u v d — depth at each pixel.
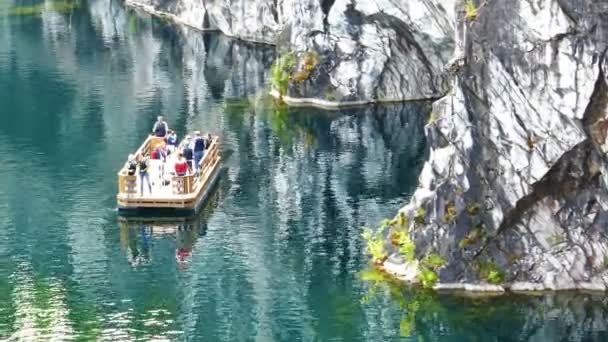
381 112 84.25
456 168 50.72
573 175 49.47
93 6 136.50
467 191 50.59
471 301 49.72
